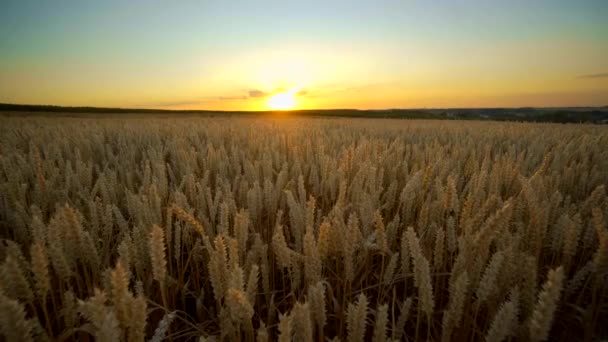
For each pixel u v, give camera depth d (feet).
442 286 6.59
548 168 13.07
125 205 9.63
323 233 5.55
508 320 3.79
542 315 3.57
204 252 7.93
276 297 7.42
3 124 54.19
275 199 9.02
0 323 3.18
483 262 5.12
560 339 6.31
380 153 17.01
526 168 13.61
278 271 7.76
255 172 12.02
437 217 7.77
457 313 4.36
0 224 9.05
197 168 14.20
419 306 4.97
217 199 8.15
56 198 9.51
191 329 6.89
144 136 27.50
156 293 6.80
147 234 6.27
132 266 6.89
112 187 9.52
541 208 6.48
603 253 5.16
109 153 16.61
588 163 15.51
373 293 7.57
